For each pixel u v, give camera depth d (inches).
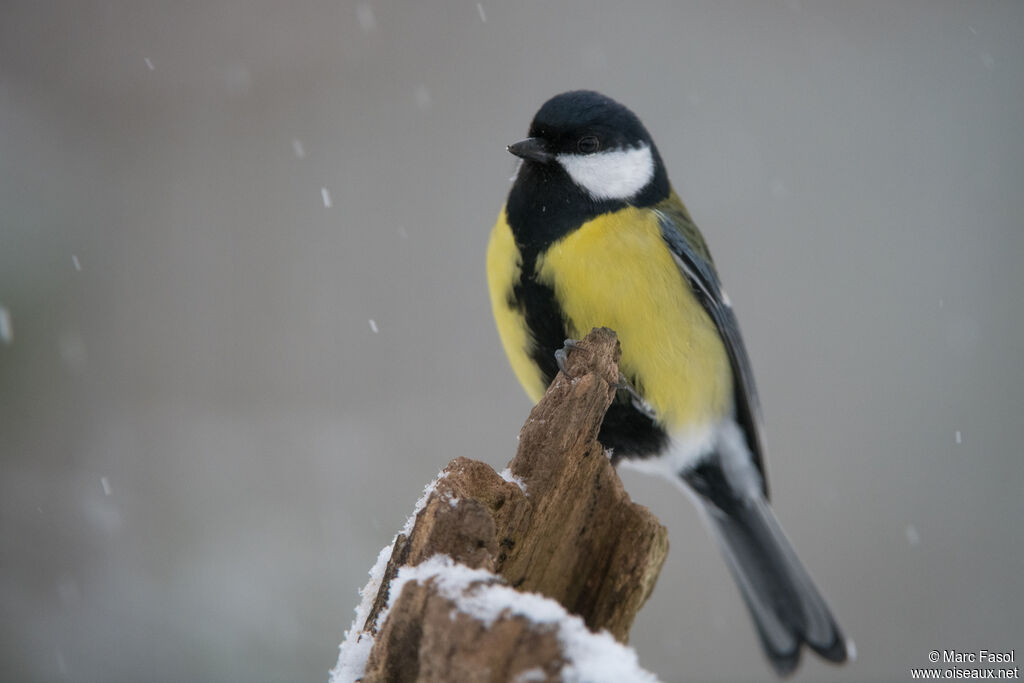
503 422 419.2
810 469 411.5
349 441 416.8
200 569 384.2
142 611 369.1
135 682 356.8
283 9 496.7
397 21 502.3
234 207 463.8
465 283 449.1
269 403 429.1
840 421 420.5
